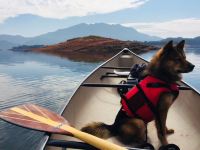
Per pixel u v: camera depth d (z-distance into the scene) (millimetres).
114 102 1784
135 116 1072
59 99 4617
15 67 10156
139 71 1752
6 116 1035
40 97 4789
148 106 1061
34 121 1018
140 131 1045
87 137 888
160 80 1087
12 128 3086
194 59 13094
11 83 6426
